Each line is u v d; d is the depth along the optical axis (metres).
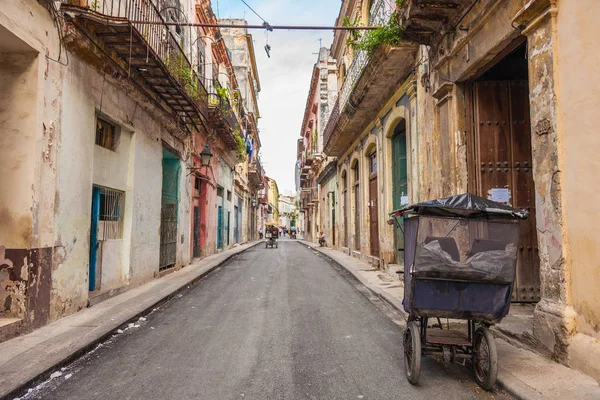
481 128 7.11
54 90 6.09
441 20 7.22
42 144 5.80
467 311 4.00
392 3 9.09
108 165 8.50
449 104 7.39
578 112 4.15
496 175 7.02
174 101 11.16
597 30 3.91
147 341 5.56
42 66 5.78
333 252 22.11
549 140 4.55
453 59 7.22
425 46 8.59
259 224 54.97
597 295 3.87
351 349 5.16
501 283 3.95
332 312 7.25
